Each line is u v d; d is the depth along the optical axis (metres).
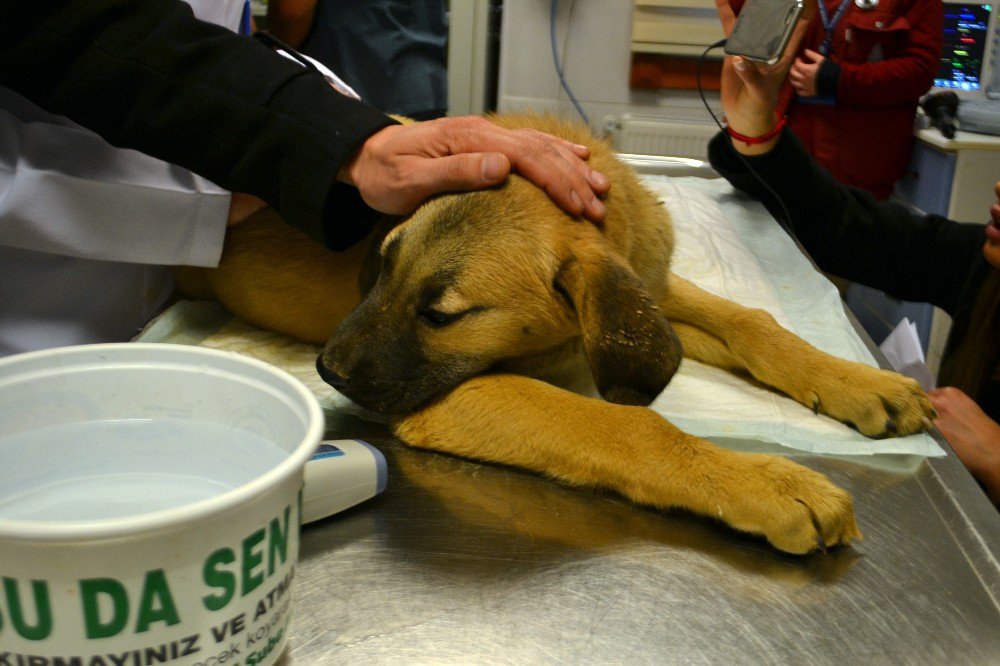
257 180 1.38
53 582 0.56
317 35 3.80
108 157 1.50
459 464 1.34
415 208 1.46
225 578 0.62
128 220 1.53
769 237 2.64
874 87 4.20
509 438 1.31
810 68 4.21
